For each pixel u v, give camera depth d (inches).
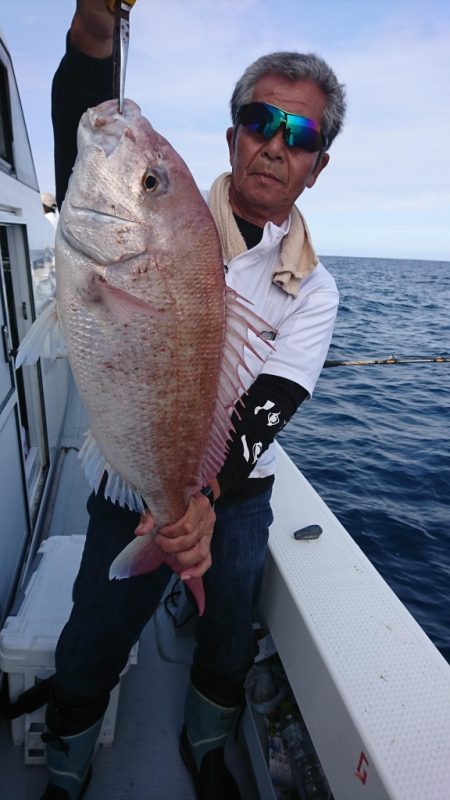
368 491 206.1
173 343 40.4
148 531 44.7
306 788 61.2
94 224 38.3
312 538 76.4
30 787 65.3
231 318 43.1
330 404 325.7
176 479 44.7
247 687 75.0
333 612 62.3
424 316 792.9
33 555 100.7
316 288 60.7
